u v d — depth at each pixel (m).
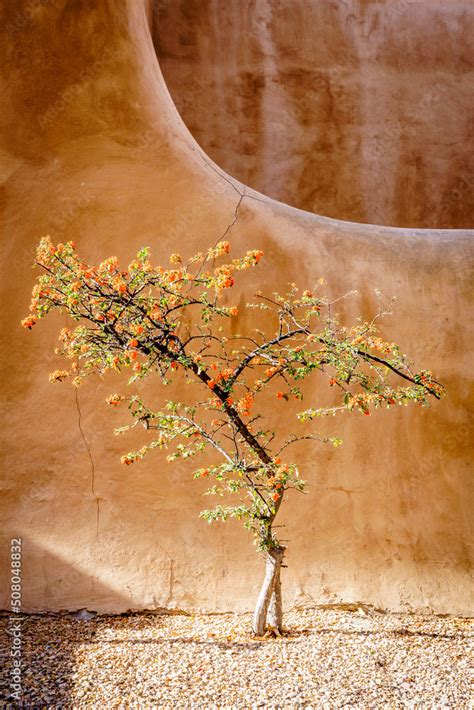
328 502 5.75
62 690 4.04
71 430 5.63
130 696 3.97
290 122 9.37
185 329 5.78
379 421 5.88
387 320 5.99
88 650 4.67
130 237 5.89
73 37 6.00
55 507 5.54
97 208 5.90
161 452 5.67
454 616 5.57
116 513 5.59
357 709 3.90
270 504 4.64
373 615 5.52
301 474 5.75
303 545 5.67
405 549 5.72
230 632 5.04
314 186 9.36
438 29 9.72
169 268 5.86
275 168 9.30
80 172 5.95
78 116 6.01
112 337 4.46
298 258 6.05
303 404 5.83
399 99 9.60
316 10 9.49
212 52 9.27
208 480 5.70
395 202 9.52
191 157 6.28
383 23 9.63
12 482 5.53
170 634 5.00
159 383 5.71
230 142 9.23
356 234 6.35
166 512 5.62
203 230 5.98
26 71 5.91
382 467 5.82
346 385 5.89
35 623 5.21
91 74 6.04
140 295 4.93
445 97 9.67
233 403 4.76
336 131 9.45
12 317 5.69
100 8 6.02
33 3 5.91
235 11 9.34
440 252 6.31
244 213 6.11
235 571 5.59
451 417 5.91
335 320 5.90
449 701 4.05
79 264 4.46
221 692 4.03
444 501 5.82
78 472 5.60
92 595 5.43
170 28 9.20
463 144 9.66
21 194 5.84
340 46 9.53
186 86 9.18
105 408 5.67
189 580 5.54
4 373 5.63
